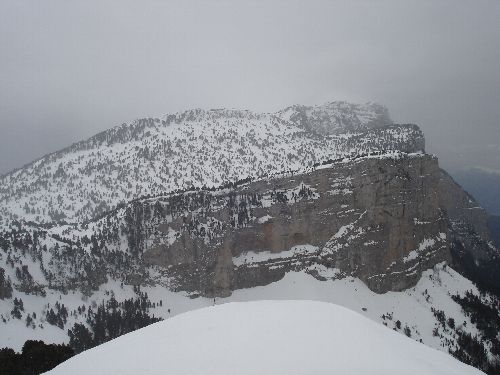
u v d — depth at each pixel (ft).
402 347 181.98
